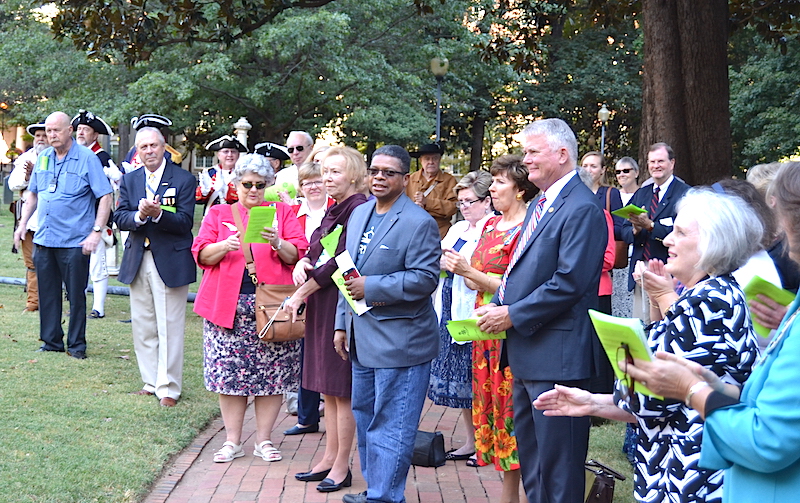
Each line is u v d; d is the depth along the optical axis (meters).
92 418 5.66
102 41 10.48
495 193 4.59
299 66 19.89
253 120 22.11
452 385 5.34
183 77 18.89
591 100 30.31
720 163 7.57
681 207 2.68
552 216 3.69
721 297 2.47
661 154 5.99
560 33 30.34
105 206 7.39
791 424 1.82
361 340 4.29
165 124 7.33
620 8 10.79
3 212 22.95
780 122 23.84
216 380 5.24
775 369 1.89
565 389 2.78
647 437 2.68
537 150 3.73
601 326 2.22
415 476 5.14
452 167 37.62
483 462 4.64
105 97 20.08
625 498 4.62
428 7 12.79
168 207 6.25
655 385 2.12
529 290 3.69
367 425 4.49
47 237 7.32
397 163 4.27
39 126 8.52
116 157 26.81
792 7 9.77
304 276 4.79
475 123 31.05
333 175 4.82
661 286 3.19
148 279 6.32
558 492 3.65
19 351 7.39
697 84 7.56
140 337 6.43
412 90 21.84
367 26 21.16
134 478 4.68
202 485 4.85
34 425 5.30
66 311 9.88
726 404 2.00
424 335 4.28
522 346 3.73
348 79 19.03
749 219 2.56
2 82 24.50
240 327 5.23
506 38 12.91
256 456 5.45
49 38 20.42
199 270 15.42
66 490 4.31
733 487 2.05
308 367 4.89
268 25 18.78
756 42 24.95
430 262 4.21
